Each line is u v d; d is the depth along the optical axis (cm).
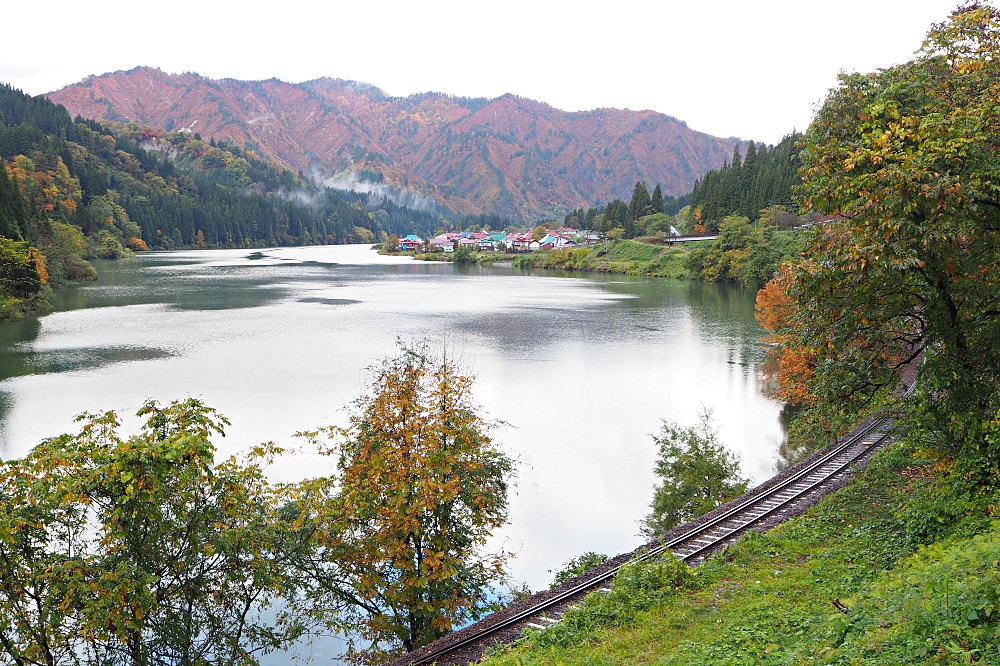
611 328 8769
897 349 2009
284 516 2012
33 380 5572
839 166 1973
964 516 1752
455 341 7706
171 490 1653
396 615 2019
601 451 4150
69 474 1625
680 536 2288
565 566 2684
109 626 1543
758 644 1378
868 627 1216
